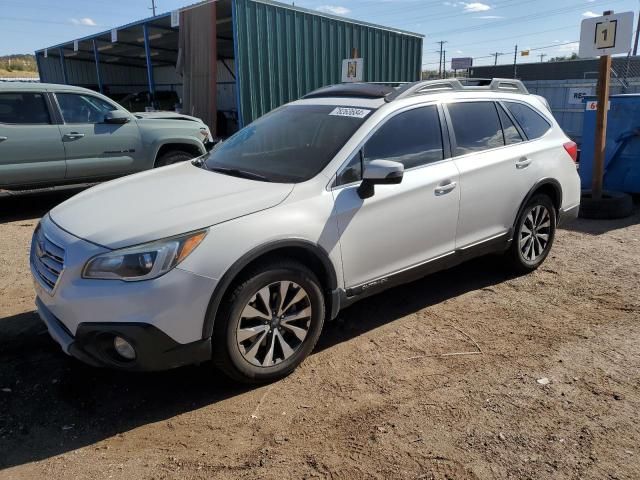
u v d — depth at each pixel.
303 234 3.24
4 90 7.14
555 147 5.14
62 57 20.98
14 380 3.37
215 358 3.06
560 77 29.41
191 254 2.87
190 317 2.87
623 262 5.55
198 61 12.92
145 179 3.89
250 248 3.02
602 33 7.05
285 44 12.14
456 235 4.27
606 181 8.56
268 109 12.02
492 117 4.68
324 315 3.51
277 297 3.22
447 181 4.09
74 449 2.75
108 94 23.16
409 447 2.71
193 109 13.34
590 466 2.57
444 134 4.22
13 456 2.69
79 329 2.82
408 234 3.88
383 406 3.07
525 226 4.97
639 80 16.17
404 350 3.73
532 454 2.65
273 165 3.77
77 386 3.32
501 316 4.28
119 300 2.75
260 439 2.81
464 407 3.05
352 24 13.68
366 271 3.69
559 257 5.73
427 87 4.25
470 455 2.65
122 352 2.88
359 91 4.30
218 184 3.54
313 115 4.17
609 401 3.09
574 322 4.15
